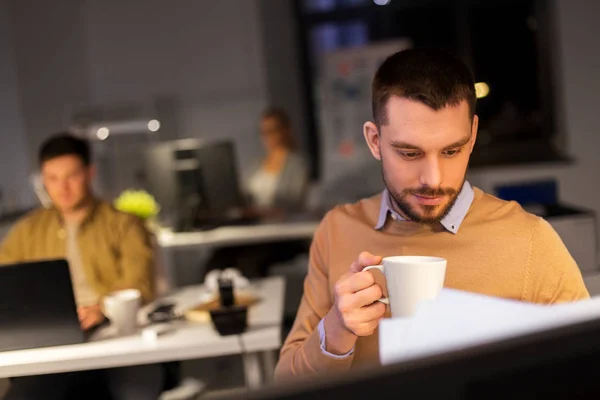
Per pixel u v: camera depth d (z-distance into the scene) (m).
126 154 6.00
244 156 6.32
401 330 0.66
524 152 5.99
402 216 1.20
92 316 2.19
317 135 6.48
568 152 5.81
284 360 1.24
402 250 1.21
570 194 5.66
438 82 1.00
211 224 4.31
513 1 6.09
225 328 2.01
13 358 1.88
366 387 0.41
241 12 6.21
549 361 0.43
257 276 4.39
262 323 2.13
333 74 5.62
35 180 3.87
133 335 2.10
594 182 5.68
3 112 5.57
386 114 1.04
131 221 2.62
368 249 1.24
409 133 1.01
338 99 5.61
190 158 4.21
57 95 5.95
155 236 2.75
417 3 6.27
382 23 6.36
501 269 1.15
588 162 5.71
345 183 5.58
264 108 6.28
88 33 6.24
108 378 2.24
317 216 4.30
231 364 3.35
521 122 6.06
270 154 5.02
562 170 5.66
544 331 0.44
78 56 6.14
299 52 6.41
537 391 0.43
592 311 0.50
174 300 2.59
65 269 1.94
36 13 5.82
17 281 1.93
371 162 5.53
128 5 6.25
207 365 3.35
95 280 2.58
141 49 6.29
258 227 4.15
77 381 2.21
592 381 0.44
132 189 5.94
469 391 0.42
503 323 0.56
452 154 1.03
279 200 4.89
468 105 1.03
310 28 6.43
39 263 1.93
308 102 6.47
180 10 6.25
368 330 1.02
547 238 1.16
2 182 5.57
